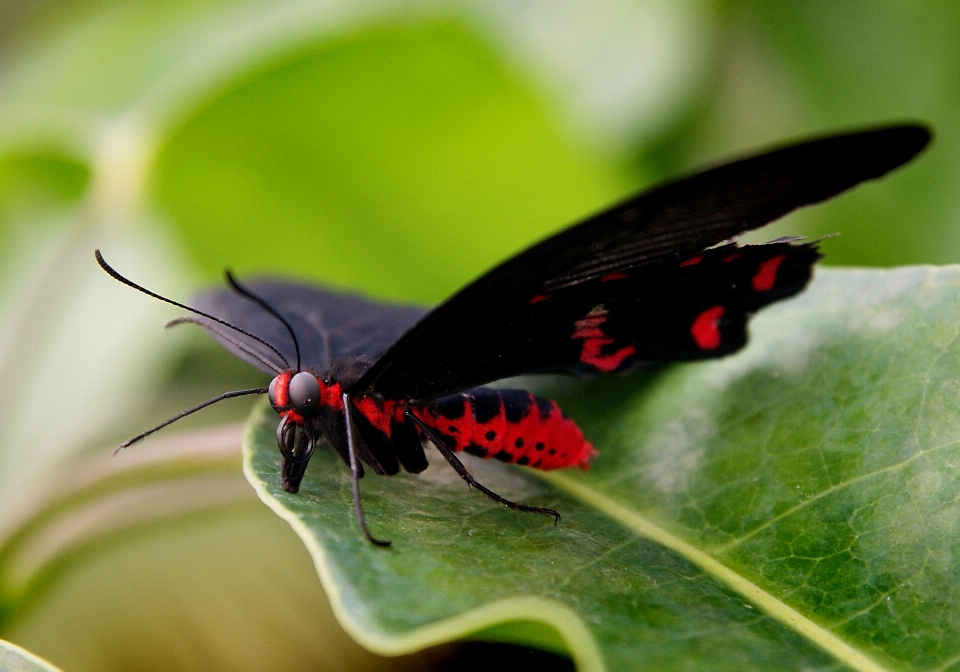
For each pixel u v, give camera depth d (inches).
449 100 13.1
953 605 10.5
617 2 14.0
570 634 10.1
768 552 10.9
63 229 14.0
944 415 10.9
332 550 10.5
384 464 11.6
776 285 11.3
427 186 13.5
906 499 10.8
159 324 13.5
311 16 13.4
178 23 14.0
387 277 14.0
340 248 13.9
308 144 13.3
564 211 13.6
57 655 13.7
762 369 11.4
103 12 14.4
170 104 13.1
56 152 13.5
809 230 13.9
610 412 11.7
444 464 11.8
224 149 13.3
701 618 10.5
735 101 14.3
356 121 13.2
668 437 11.5
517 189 13.6
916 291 11.2
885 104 14.0
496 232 13.7
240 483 12.6
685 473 11.3
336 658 13.7
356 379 11.5
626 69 13.8
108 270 11.3
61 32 14.5
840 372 11.2
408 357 11.3
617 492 11.4
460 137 13.3
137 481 12.0
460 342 11.4
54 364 13.3
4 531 12.1
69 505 12.1
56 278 13.1
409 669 12.0
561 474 11.5
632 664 10.3
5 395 12.9
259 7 13.9
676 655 10.3
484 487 11.4
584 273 11.0
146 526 12.4
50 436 13.1
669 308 11.4
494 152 13.4
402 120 13.2
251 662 13.8
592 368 11.6
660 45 13.8
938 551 10.6
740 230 10.8
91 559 12.4
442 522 11.1
